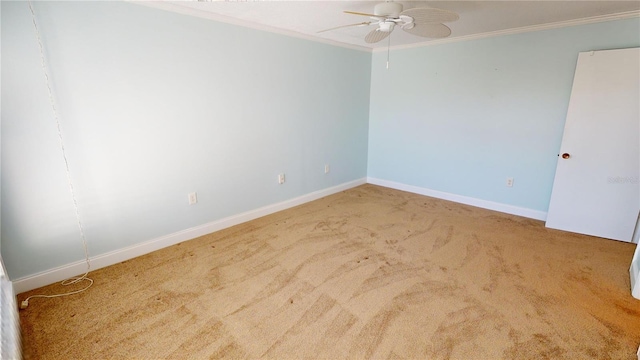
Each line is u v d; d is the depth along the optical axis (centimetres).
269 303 203
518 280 229
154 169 263
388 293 213
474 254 268
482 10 256
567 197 313
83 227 233
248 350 166
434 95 403
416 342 171
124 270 242
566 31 297
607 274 236
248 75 311
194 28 264
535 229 321
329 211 373
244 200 336
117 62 229
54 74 204
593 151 293
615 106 276
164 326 182
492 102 357
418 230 317
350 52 418
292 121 366
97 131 228
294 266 248
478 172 385
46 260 221
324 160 421
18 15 187
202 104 282
